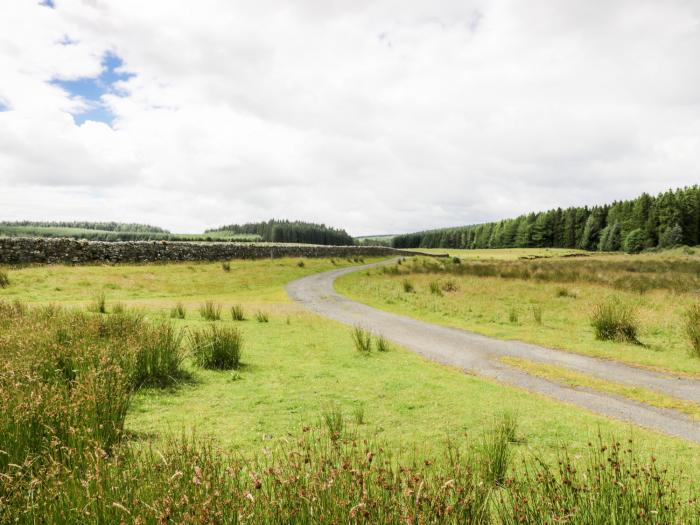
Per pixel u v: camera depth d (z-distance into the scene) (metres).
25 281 19.16
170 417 5.78
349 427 5.80
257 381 7.89
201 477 2.48
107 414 4.42
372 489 2.57
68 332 7.79
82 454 3.27
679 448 5.57
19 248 23.38
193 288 24.28
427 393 7.61
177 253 34.19
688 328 11.81
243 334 12.45
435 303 20.30
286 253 51.81
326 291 26.92
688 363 10.35
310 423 5.80
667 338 12.88
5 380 4.79
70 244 26.08
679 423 6.69
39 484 2.64
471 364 10.25
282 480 2.57
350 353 10.74
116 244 29.23
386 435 5.55
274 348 10.95
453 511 2.46
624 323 12.96
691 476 4.61
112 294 19.62
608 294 20.42
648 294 20.03
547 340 12.95
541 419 6.46
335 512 2.32
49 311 10.18
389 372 9.04
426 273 36.53
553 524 2.56
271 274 34.19
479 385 8.31
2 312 9.54
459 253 111.38
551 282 26.31
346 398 7.15
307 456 2.86
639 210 93.88
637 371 9.73
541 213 129.00
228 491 2.58
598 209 112.94
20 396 4.08
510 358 10.86
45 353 6.26
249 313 16.98
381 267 50.16
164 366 7.41
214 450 4.38
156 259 32.12
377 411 6.57
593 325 13.67
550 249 112.00
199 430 5.32
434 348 11.87
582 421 6.45
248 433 5.31
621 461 3.28
